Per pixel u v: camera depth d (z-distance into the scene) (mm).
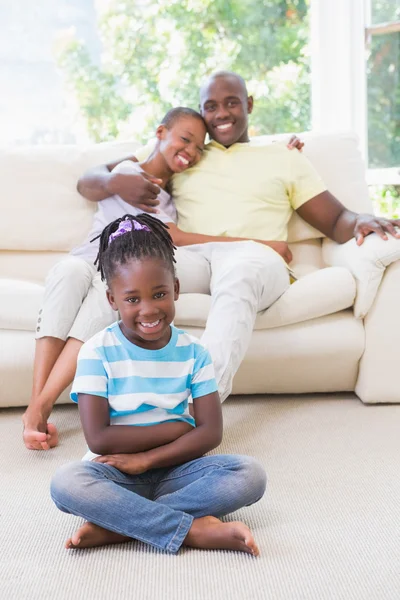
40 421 1823
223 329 1852
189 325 2062
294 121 3236
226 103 2373
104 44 3193
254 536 1330
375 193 3162
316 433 1889
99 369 1393
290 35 3203
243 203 2326
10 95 3188
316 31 3150
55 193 2439
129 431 1364
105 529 1295
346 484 1563
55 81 3201
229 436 1878
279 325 2076
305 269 2406
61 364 1894
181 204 2387
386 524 1366
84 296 2006
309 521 1390
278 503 1476
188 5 3178
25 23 3156
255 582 1163
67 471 1290
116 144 2582
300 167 2381
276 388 2162
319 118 3203
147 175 2236
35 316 2039
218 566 1220
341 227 2289
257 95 3230
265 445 1809
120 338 1423
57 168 2467
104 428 1364
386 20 3045
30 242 2420
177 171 2336
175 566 1225
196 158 2340
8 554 1281
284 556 1250
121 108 3219
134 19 3182
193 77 3207
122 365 1405
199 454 1382
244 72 3217
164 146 2312
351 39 3086
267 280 1982
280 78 3229
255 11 3197
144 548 1302
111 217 2248
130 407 1393
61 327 1942
